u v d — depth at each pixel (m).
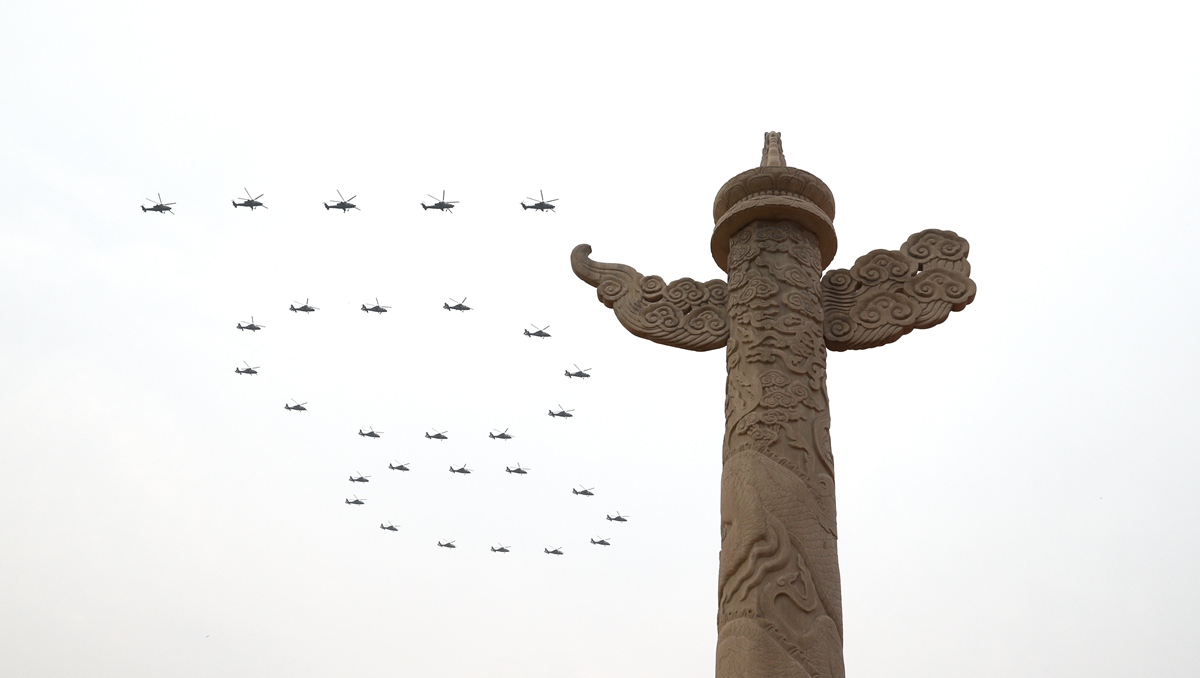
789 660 8.40
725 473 9.73
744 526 9.14
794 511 9.11
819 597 8.79
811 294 10.52
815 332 10.33
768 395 9.77
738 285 10.66
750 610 8.71
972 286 10.78
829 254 11.28
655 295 11.26
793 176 10.78
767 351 10.05
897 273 10.98
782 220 10.84
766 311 10.29
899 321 10.71
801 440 9.52
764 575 8.83
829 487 9.47
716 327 10.90
